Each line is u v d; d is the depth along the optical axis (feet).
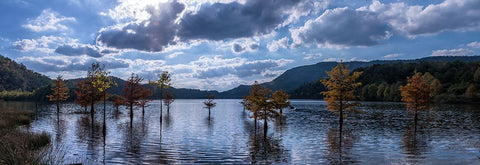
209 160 54.65
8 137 55.93
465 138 82.23
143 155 58.39
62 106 298.76
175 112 235.20
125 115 180.96
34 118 147.84
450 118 151.53
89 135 86.58
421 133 93.45
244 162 53.21
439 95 379.96
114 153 59.88
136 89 160.76
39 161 40.19
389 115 178.81
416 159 55.31
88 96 176.14
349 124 126.41
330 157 57.41
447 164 51.57
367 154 60.08
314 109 276.82
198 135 90.27
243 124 129.49
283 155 59.41
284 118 163.73
